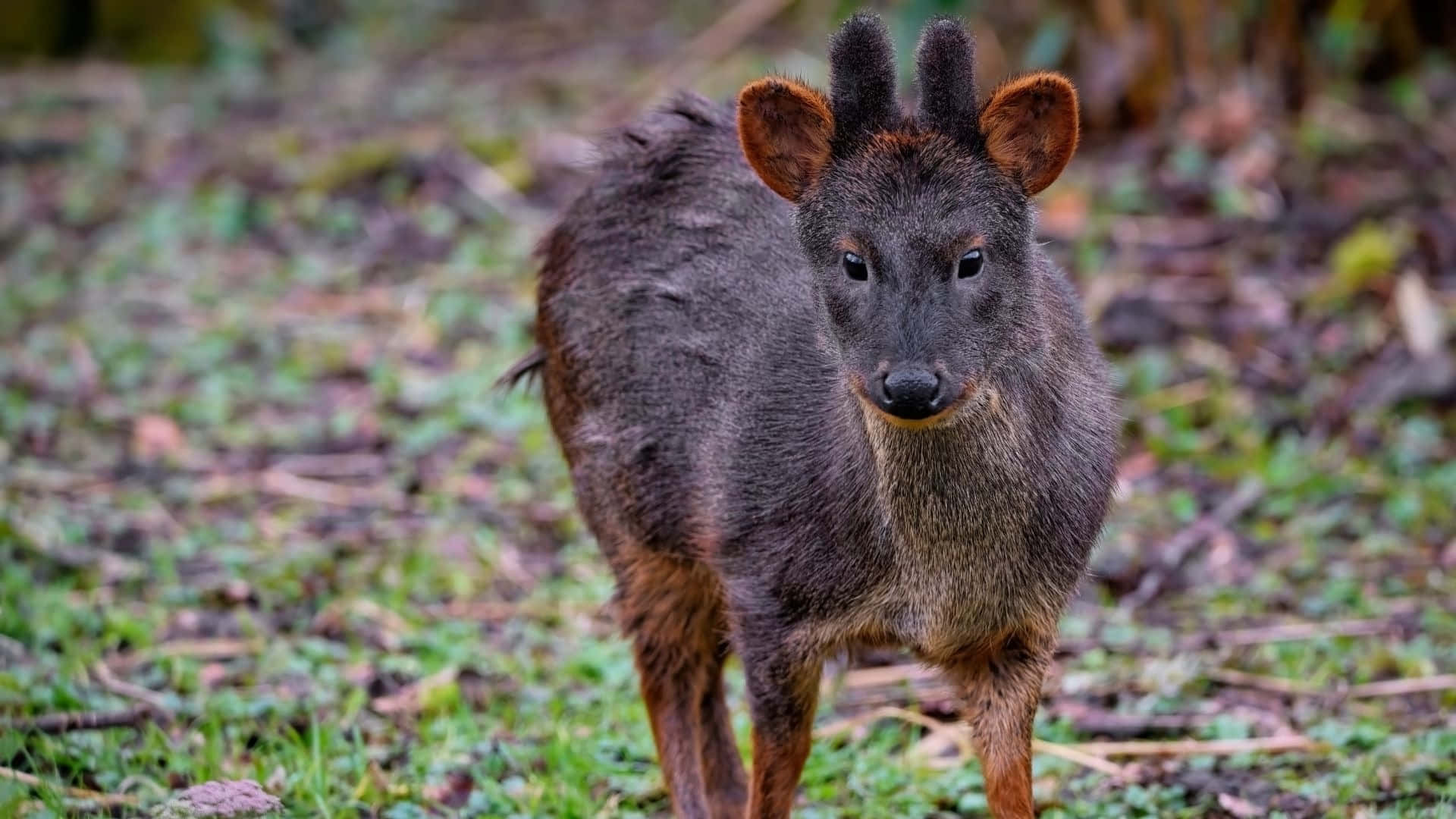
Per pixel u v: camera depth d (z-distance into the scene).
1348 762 9.44
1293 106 18.16
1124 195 16.98
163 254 17.86
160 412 14.63
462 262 17.33
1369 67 19.17
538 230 17.91
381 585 11.93
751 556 8.23
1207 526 12.40
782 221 8.73
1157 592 11.74
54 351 15.75
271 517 12.96
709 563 8.59
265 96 23.08
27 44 24.72
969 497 7.68
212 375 15.40
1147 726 10.09
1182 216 16.80
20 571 11.62
